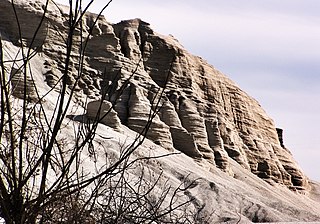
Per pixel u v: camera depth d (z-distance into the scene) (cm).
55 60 11644
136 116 11119
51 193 611
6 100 598
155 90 12456
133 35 13962
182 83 13925
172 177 8600
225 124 14288
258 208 8569
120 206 673
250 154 15175
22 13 11775
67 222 612
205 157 12381
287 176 15825
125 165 664
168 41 14500
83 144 628
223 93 15688
